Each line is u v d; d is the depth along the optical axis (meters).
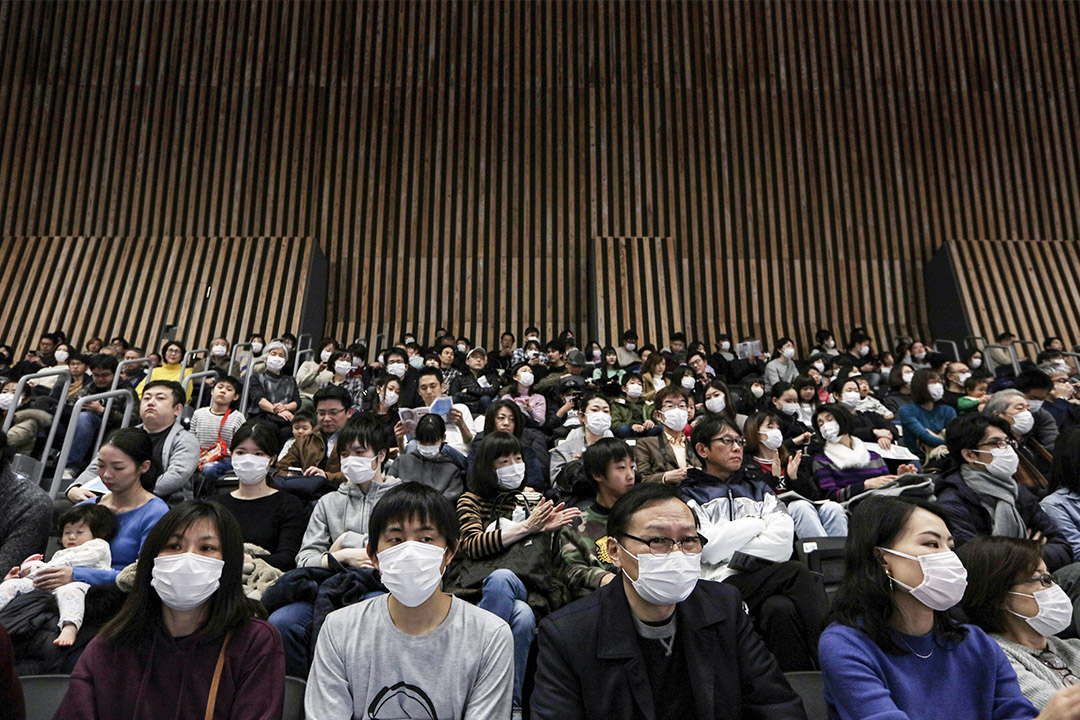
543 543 2.46
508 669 1.75
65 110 9.42
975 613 1.93
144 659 1.65
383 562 1.74
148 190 9.29
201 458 3.98
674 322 8.88
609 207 9.52
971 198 9.48
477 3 9.80
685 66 9.72
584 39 9.77
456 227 9.48
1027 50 9.66
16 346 8.55
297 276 8.90
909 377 5.93
